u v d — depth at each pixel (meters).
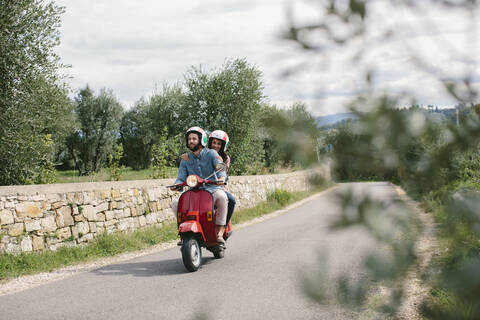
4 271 6.06
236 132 23.91
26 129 12.42
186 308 4.23
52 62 12.77
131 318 3.98
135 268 6.48
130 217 9.46
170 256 7.49
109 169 13.31
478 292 0.87
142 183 10.05
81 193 8.18
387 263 0.95
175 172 14.77
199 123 24.64
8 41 11.99
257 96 23.95
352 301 1.01
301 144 0.83
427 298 1.04
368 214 0.85
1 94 12.07
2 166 12.02
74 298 4.77
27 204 7.05
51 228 7.42
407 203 0.89
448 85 0.85
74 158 41.56
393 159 0.84
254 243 8.38
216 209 6.41
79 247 7.66
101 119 42.25
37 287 5.39
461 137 0.85
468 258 0.92
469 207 0.89
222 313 4.02
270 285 5.02
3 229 6.61
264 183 18.12
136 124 45.59
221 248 6.96
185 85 25.05
